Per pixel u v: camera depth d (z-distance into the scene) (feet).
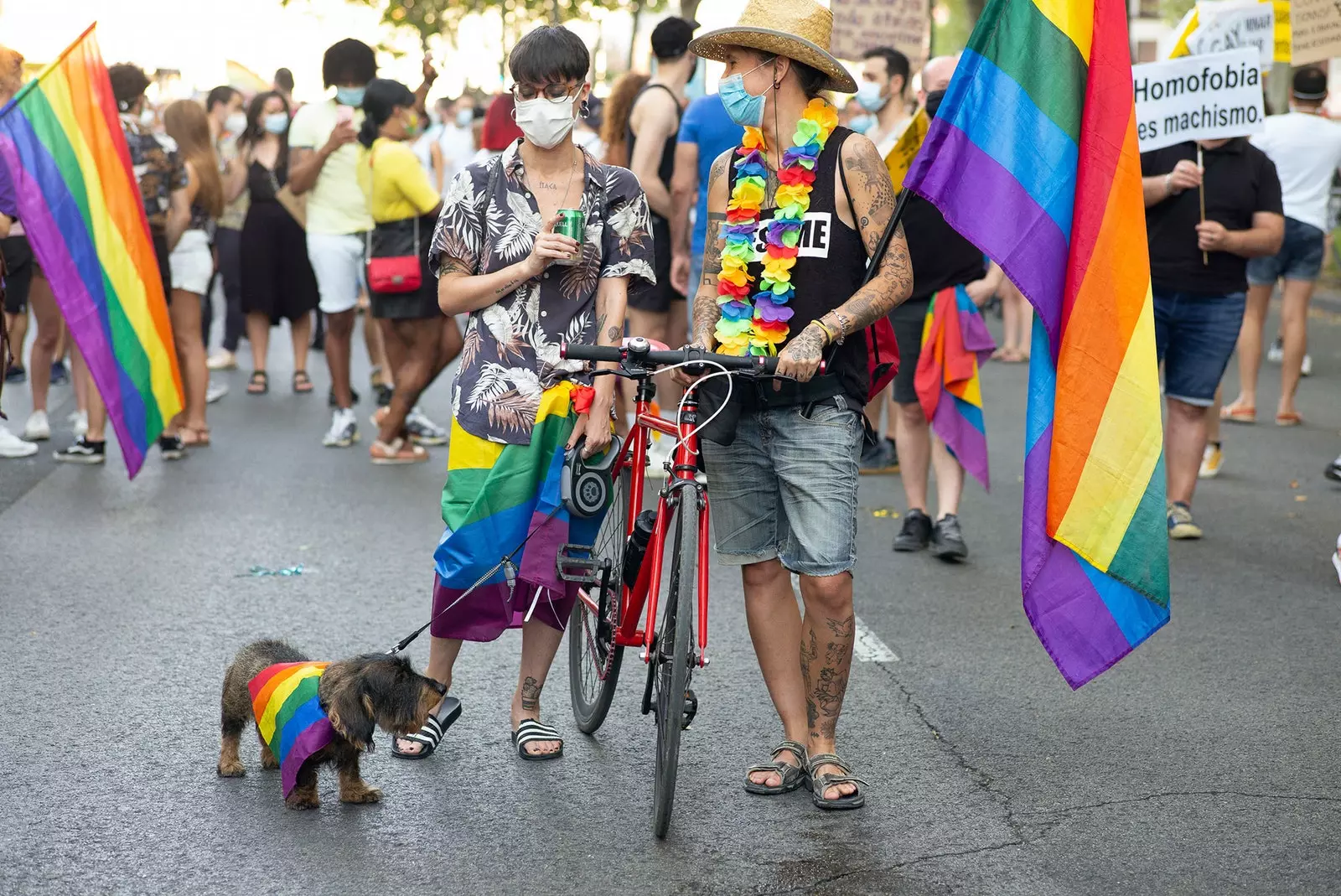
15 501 30.45
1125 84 16.84
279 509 30.22
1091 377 16.74
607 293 17.06
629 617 16.24
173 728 17.92
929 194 16.79
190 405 36.94
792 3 15.79
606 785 16.44
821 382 15.61
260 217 43.96
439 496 31.71
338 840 14.87
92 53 29.17
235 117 49.24
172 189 34.47
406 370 34.63
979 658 21.09
